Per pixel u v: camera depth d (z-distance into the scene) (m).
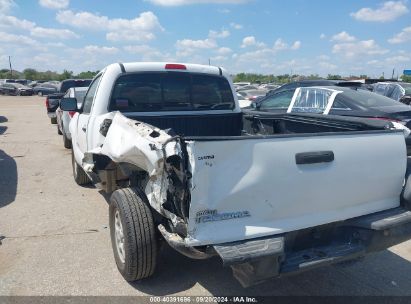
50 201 5.96
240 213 2.81
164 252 4.22
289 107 9.44
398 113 7.39
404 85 14.60
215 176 2.70
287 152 2.89
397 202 3.58
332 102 8.36
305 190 2.99
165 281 3.69
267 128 5.02
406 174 3.59
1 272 3.79
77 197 6.16
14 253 4.19
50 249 4.30
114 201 3.58
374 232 3.19
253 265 2.70
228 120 5.38
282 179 2.88
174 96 5.02
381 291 3.61
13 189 6.60
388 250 4.49
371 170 3.29
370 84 15.65
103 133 4.21
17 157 9.39
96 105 4.75
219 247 2.71
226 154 2.71
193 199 2.66
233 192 2.75
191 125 5.13
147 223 3.38
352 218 3.31
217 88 5.30
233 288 3.60
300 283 3.72
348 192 3.21
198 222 2.71
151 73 4.87
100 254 4.20
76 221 5.14
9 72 101.38
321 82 11.57
